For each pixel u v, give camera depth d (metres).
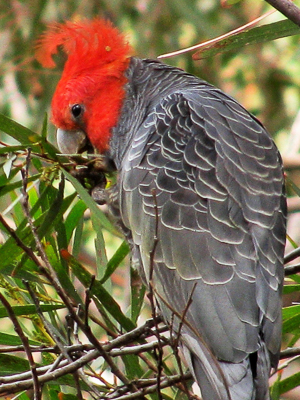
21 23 13.82
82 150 10.33
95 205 7.33
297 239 13.90
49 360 8.24
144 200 7.91
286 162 13.43
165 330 7.96
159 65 10.08
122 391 7.61
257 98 14.93
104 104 9.88
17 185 7.48
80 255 14.17
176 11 13.21
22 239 7.48
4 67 13.41
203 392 6.97
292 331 8.38
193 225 7.50
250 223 7.52
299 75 14.82
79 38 10.06
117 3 14.03
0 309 7.89
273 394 7.87
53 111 10.30
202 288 7.26
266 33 8.15
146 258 7.85
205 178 7.69
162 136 8.18
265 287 7.28
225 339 6.99
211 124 8.16
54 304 8.29
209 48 8.17
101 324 8.06
